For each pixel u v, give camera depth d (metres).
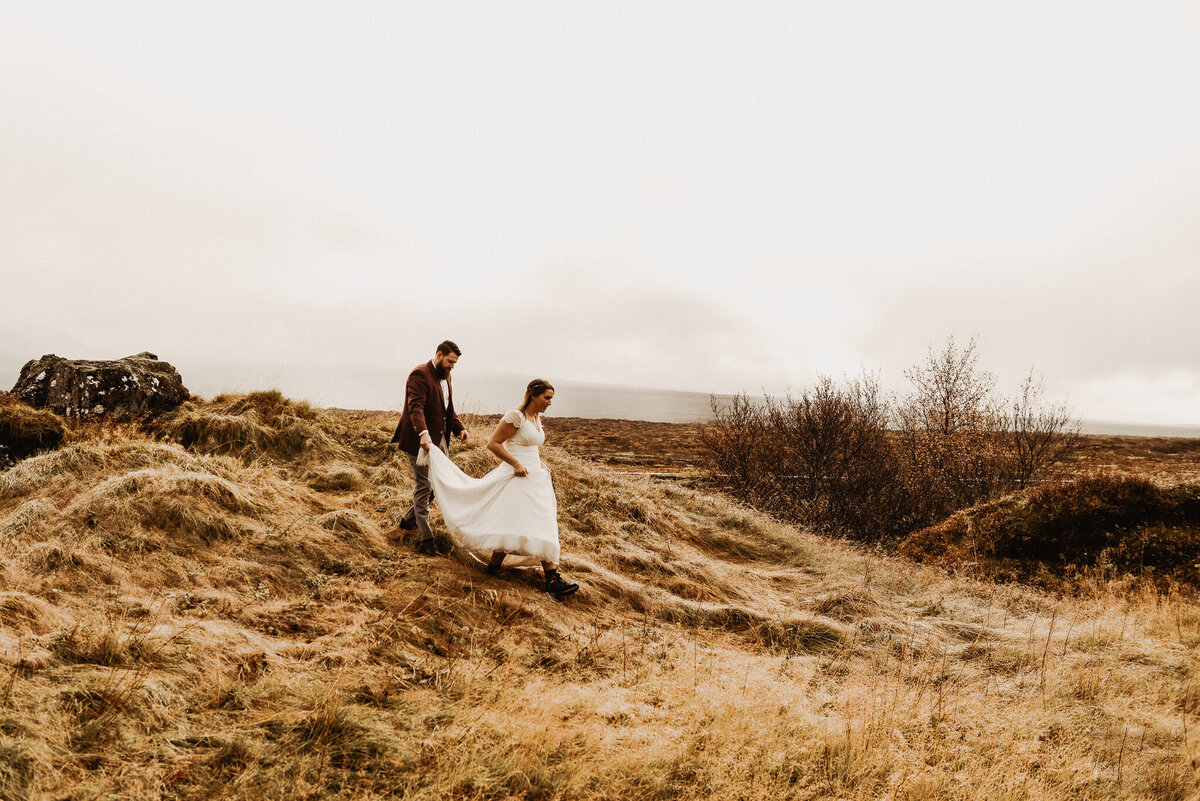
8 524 4.79
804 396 14.55
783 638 5.90
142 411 8.27
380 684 3.67
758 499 13.61
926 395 15.42
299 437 8.52
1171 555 8.37
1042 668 5.29
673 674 4.63
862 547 10.91
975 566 9.02
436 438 5.89
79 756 2.59
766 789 3.25
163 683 3.19
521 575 5.89
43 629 3.43
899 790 3.37
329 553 5.40
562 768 3.16
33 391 8.03
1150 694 4.85
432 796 2.79
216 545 5.07
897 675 5.12
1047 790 3.56
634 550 7.64
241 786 2.63
